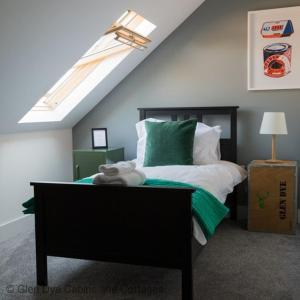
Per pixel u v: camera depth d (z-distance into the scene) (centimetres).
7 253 281
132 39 304
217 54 378
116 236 211
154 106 403
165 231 200
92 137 404
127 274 242
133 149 415
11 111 292
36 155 363
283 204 323
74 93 381
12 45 226
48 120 363
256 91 369
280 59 357
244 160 377
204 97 385
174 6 334
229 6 370
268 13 356
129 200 206
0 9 193
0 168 314
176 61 392
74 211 219
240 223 359
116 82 405
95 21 261
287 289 217
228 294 212
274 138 342
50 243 225
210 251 281
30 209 238
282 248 287
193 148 339
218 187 268
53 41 250
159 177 271
